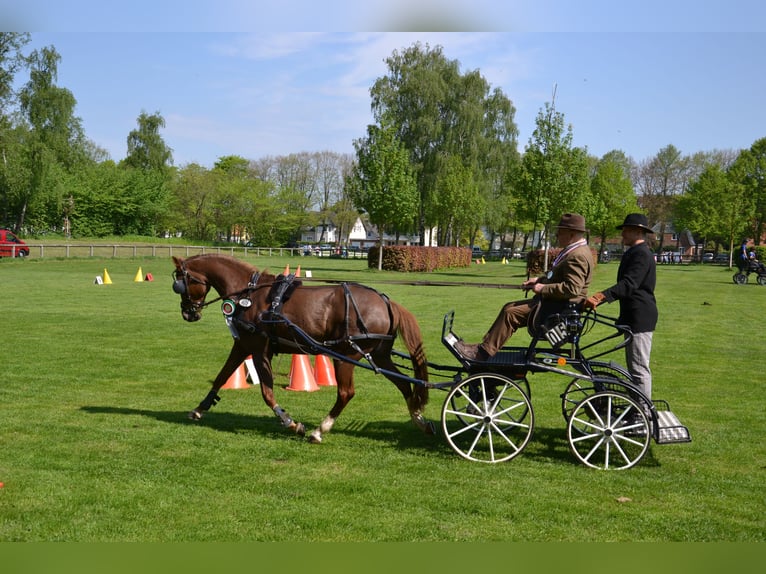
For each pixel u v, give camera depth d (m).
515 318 6.36
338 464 6.01
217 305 17.58
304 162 89.88
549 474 5.85
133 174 71.81
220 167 104.81
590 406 6.14
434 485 5.50
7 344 11.76
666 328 15.57
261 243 79.56
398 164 39.59
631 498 5.30
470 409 6.62
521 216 37.84
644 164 85.44
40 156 50.03
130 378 9.43
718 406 8.34
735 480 5.75
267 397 6.90
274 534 4.54
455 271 43.19
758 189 58.84
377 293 6.79
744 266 32.16
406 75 51.72
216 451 6.31
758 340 13.80
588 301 6.26
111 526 4.64
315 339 6.77
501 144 55.41
